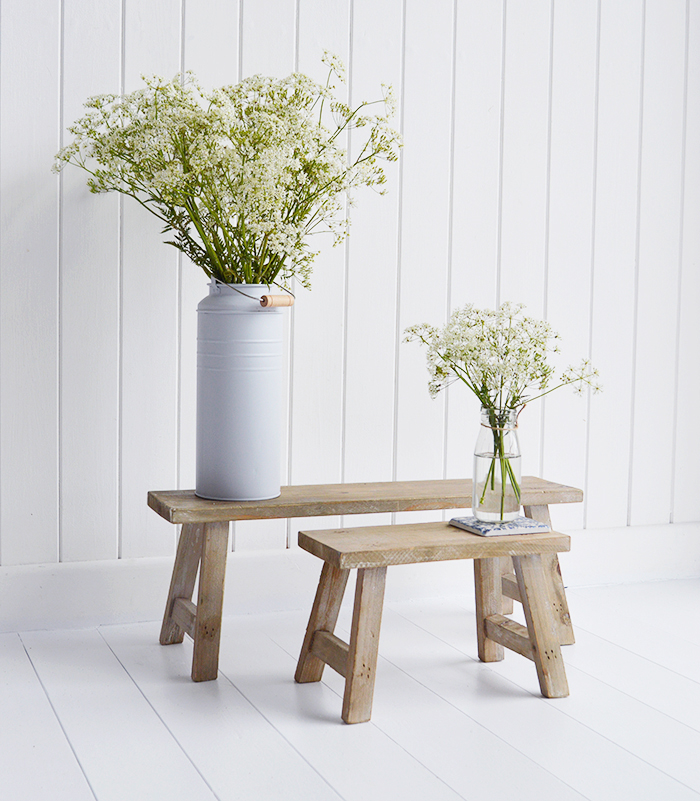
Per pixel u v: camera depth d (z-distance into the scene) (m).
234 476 2.04
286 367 2.50
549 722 1.81
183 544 2.17
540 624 1.93
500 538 1.90
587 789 1.54
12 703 1.84
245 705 1.86
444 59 2.60
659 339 2.94
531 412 2.78
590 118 2.79
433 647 2.23
